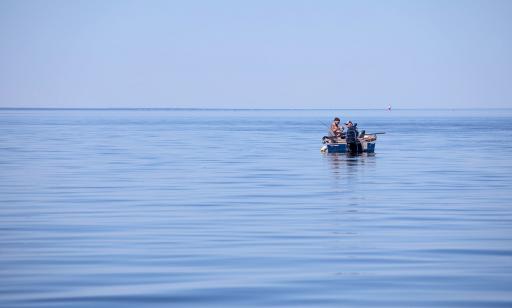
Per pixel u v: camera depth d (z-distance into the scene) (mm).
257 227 44094
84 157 102125
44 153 110000
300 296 28547
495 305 27359
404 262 34375
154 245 38438
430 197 58750
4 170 81625
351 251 36875
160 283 30469
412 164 92250
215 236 41062
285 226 44469
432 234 41656
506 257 35469
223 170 82812
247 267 33312
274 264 33938
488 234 41656
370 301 27875
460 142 149000
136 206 53281
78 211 50688
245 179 72875
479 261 34625
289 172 80688
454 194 60781
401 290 29391
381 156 106938
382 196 59406
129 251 36875
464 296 28531
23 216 48312
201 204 54438
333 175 77188
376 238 40438
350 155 109000
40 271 32562
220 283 30484
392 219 47219
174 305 27391
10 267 33312
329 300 28031
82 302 27703
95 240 39812
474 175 77812
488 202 55656
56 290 29391
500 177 75625
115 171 81062
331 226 44469
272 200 56812
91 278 31297
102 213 49781
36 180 71188
